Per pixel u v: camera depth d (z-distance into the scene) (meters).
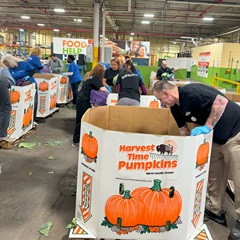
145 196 1.57
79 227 1.74
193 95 1.92
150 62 17.81
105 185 1.57
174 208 1.62
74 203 2.55
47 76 6.00
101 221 1.63
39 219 2.28
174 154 1.53
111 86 4.82
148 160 1.52
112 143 1.51
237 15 12.70
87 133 1.64
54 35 25.50
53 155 3.78
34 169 3.28
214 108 1.88
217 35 18.45
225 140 2.09
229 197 2.73
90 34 24.89
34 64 5.45
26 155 3.72
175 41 22.89
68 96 7.71
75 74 7.50
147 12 13.00
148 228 1.63
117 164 1.53
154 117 2.21
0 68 4.01
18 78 4.40
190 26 18.25
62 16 15.88
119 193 1.57
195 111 1.98
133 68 4.91
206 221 2.35
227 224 2.34
